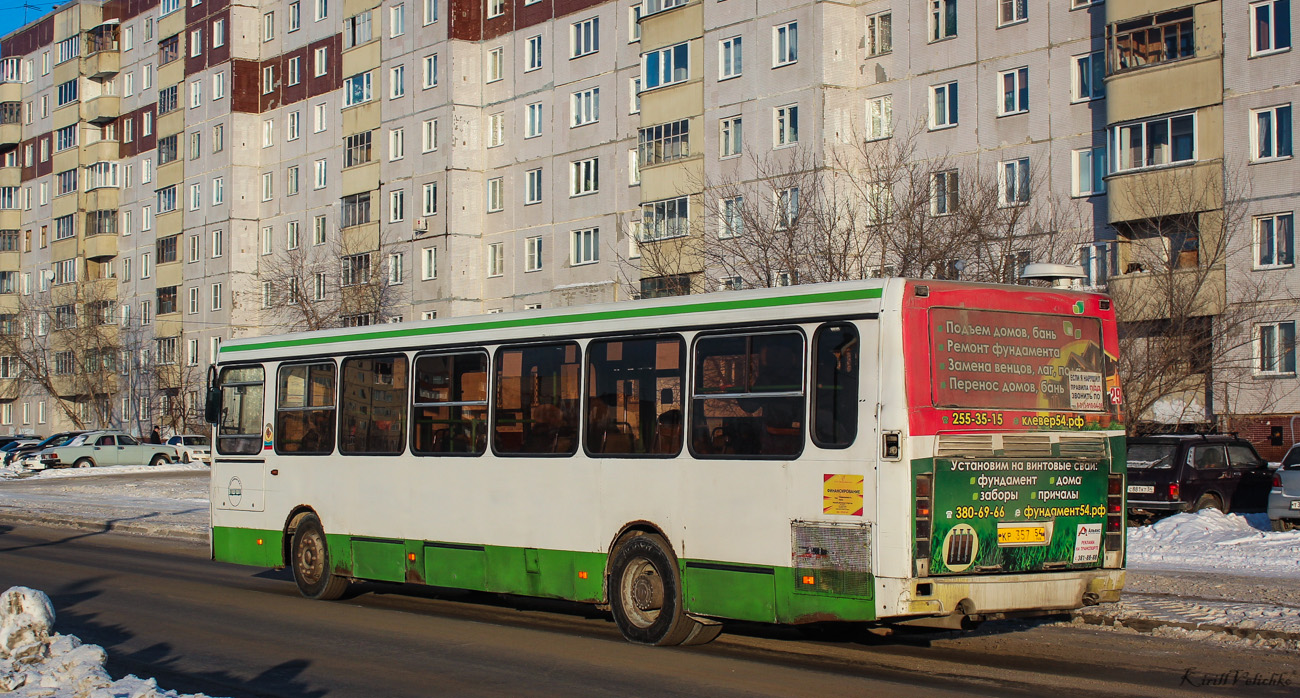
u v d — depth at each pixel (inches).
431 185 2230.6
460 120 2198.6
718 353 425.1
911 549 370.9
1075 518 404.8
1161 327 1253.1
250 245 2728.8
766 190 1648.6
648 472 441.4
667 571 434.0
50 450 2074.3
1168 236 1325.0
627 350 454.9
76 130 3248.0
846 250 1151.6
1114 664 410.0
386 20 2338.8
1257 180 1283.2
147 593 612.7
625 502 448.8
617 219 1978.3
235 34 2733.8
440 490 521.7
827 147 1624.0
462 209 2193.7
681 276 1478.8
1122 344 1163.9
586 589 460.4
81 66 3245.6
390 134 2324.1
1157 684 378.0
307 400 596.4
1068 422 405.4
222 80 2770.7
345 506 568.4
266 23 2731.3
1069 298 413.4
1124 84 1375.5
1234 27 1305.4
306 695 367.9
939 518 376.2
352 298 2263.8
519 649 443.8
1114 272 1409.9
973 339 390.6
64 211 3299.7
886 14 1644.9
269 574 706.8
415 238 2250.2
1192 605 502.9
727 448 418.6
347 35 2479.1
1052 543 398.6
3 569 721.6
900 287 381.1
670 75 1823.3
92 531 1037.2
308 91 2596.0
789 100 1668.3
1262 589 548.4
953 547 378.3
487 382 506.9
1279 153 1273.4
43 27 3432.6
